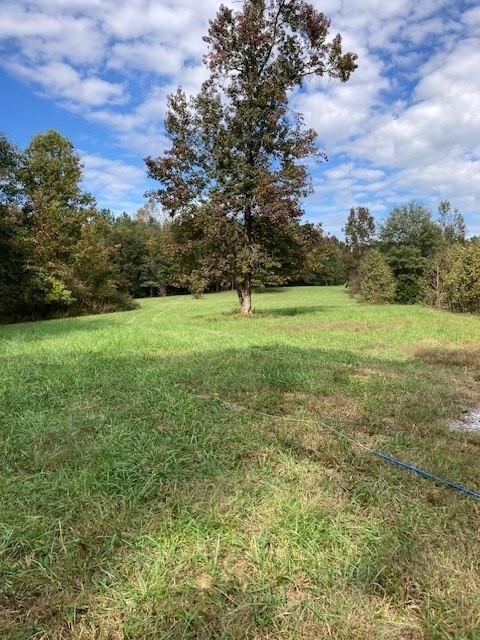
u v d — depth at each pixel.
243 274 17.61
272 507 2.69
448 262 23.14
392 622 1.91
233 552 2.32
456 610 1.95
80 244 26.92
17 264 22.36
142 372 6.05
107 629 1.87
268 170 16.09
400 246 35.19
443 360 7.60
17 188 24.45
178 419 4.21
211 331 11.80
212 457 3.39
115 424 4.09
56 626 1.88
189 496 2.80
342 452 3.56
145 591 2.03
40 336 10.91
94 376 5.89
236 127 16.03
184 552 2.30
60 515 2.63
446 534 2.49
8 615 1.94
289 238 16.75
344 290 44.16
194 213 16.44
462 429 4.29
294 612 1.94
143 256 50.44
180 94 15.88
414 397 5.21
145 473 3.11
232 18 15.77
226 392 5.19
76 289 26.84
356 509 2.71
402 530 2.50
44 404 4.73
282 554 2.29
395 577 2.14
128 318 20.42
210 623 1.89
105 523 2.51
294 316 16.95
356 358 7.58
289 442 3.74
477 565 2.24
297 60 16.45
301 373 6.13
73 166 27.00
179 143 16.11
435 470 3.28
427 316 16.30
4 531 2.44
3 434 3.88
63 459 3.38
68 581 2.12
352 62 16.25
